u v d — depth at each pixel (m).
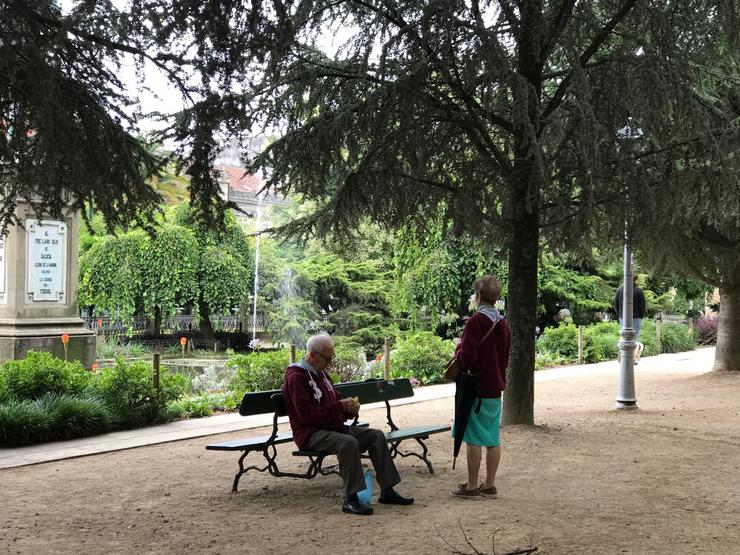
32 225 15.27
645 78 8.29
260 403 6.82
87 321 30.36
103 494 6.88
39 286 15.64
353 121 8.61
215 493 6.89
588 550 5.08
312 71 8.88
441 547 5.12
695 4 8.77
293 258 31.11
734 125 8.63
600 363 22.77
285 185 9.30
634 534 5.48
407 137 9.14
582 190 8.77
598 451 8.73
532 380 10.25
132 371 11.34
